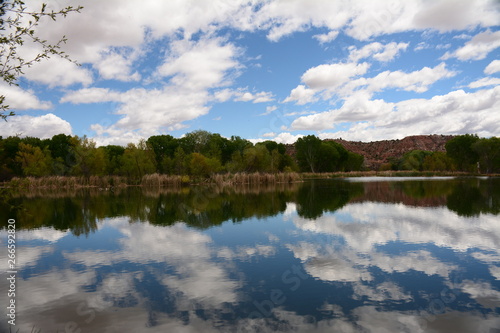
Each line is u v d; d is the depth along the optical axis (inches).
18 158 2071.9
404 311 253.3
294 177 2148.1
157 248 462.0
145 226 632.4
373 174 3211.1
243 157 2324.1
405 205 834.8
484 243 439.2
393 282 311.9
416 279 317.7
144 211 842.8
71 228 631.8
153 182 1891.0
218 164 2106.3
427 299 273.3
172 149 3169.3
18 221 720.3
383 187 1494.8
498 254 390.6
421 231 520.1
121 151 3024.1
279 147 3604.8
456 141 3230.8
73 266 388.2
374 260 379.9
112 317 254.5
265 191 1406.3
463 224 566.9
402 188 1405.0
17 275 357.7
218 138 3260.3
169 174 2276.1
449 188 1338.6
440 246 430.3
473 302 266.4
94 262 402.6
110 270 369.4
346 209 788.0
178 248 458.6
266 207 871.1
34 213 844.0
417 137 7357.3
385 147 7160.4
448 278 318.7
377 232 522.6
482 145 3006.9
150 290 307.4
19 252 456.8
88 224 671.1
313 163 3629.4
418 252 406.9
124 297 292.7
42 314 261.9
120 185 1915.6
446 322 235.0
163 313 259.8
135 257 418.9
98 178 1907.0
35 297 296.4
